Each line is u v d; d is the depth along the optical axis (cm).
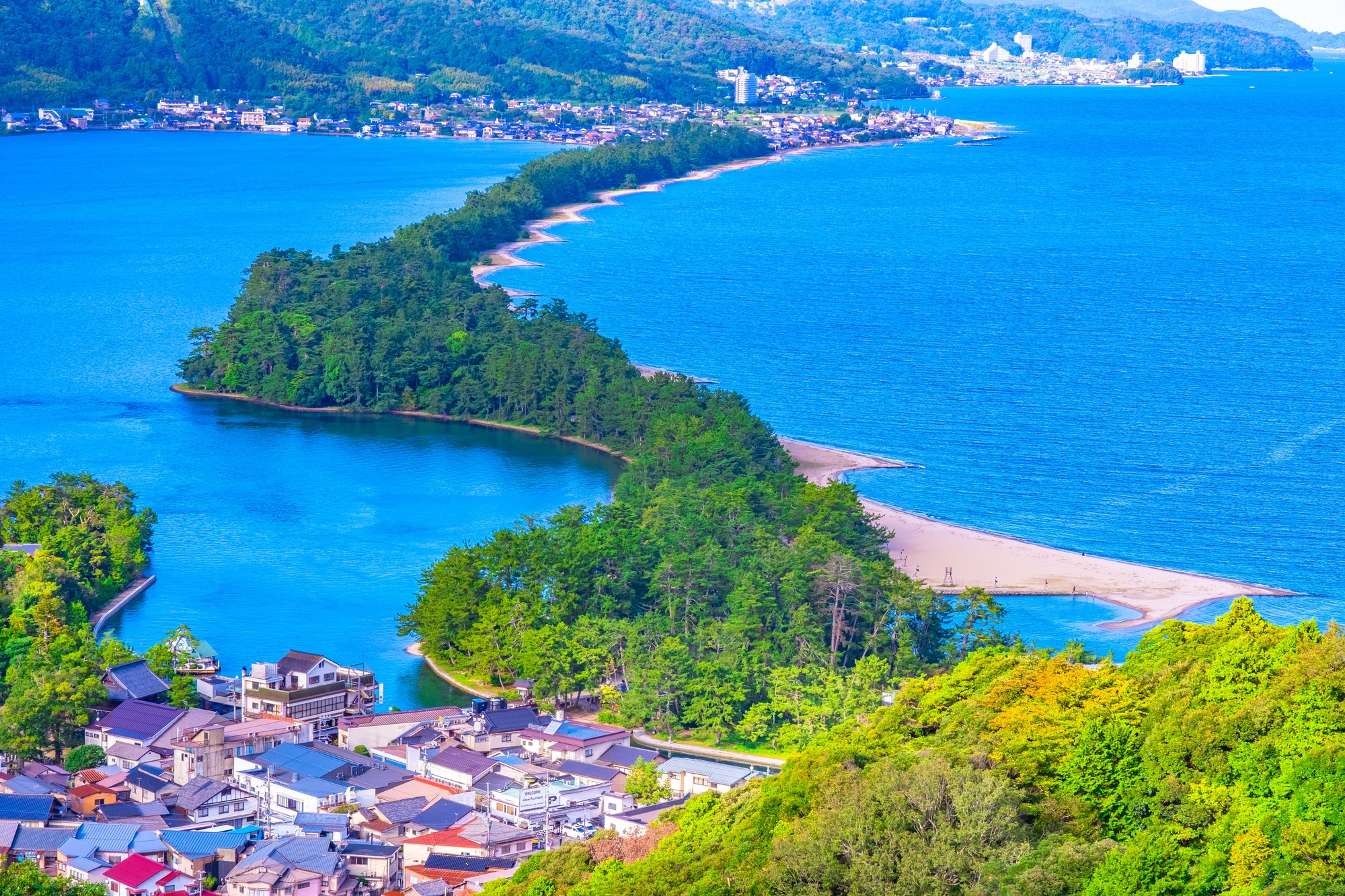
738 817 14400
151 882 15225
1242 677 13650
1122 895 11119
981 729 14250
